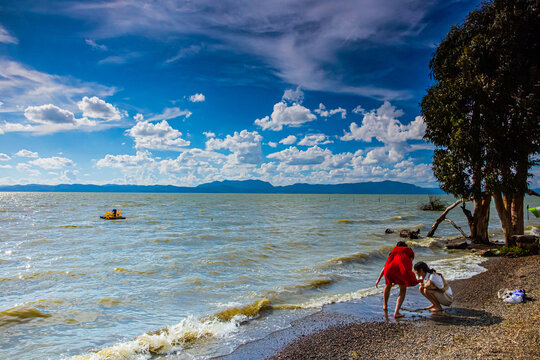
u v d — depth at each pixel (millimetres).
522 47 12188
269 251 15297
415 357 4852
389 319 6801
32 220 33281
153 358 5309
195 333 6238
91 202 84125
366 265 12578
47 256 14062
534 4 11555
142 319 7074
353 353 5227
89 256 14062
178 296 8594
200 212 47406
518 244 13188
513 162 12828
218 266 12086
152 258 13523
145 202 86125
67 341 5980
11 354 5441
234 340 5969
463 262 12719
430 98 14992
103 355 5258
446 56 14961
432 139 15172
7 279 10133
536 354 4379
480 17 13805
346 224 29266
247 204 78250
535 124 11656
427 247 16969
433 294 7055
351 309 7598
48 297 8445
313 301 8250
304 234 21844
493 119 12445
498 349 4676
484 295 8078
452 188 14062
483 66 12984
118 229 25094
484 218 16688
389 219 34781
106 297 8477
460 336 5500
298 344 5688
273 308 7727
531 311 6379
